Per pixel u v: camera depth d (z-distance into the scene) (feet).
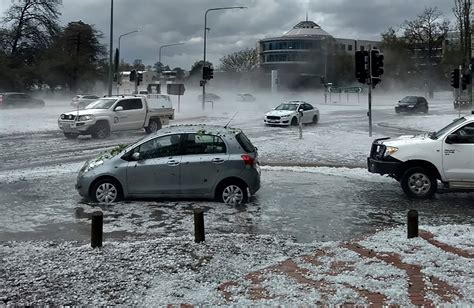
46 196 34.55
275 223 27.71
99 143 66.33
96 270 19.16
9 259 20.51
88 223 27.58
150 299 16.40
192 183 31.55
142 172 31.48
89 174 31.78
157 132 32.89
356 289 17.04
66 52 234.99
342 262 19.98
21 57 220.64
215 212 29.86
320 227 26.96
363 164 49.88
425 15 253.44
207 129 32.65
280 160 52.26
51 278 18.35
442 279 17.79
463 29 175.83
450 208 31.55
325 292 16.79
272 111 96.78
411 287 17.13
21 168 46.47
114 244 22.59
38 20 218.38
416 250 21.20
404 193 36.09
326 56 320.29
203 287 17.42
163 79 342.64
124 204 31.63
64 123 71.00
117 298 16.56
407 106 137.08
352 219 28.78
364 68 72.54
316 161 51.67
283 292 16.83
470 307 15.40
